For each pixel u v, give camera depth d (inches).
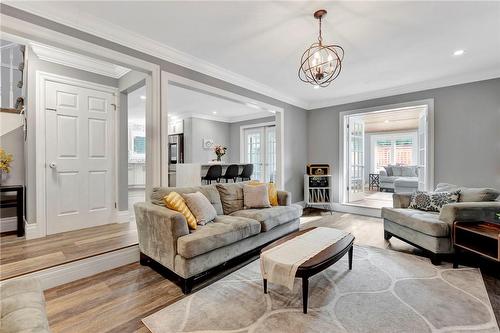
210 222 105.0
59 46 90.3
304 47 116.3
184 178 196.4
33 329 36.5
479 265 101.2
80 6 85.7
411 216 113.0
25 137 126.8
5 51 158.9
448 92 157.8
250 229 104.0
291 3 84.5
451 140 156.8
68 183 132.3
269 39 109.2
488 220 101.2
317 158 220.5
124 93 153.0
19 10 80.3
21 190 122.3
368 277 90.7
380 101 185.9
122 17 92.7
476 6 85.7
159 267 98.8
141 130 316.5
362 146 233.8
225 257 94.5
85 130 138.4
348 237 94.4
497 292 79.8
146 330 63.4
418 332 61.6
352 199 218.4
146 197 116.6
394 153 378.3
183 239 82.1
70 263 90.7
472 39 108.9
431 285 84.7
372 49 118.0
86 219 138.7
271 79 160.6
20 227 121.8
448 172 157.8
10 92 159.3
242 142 293.4
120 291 82.6
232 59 129.7
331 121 212.1
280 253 78.2
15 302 44.2
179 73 124.1
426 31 102.2
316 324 64.9
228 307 72.9
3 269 85.3
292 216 135.0
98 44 96.8
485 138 146.1
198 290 83.1
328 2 83.7
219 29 101.2
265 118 272.5
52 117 126.9
